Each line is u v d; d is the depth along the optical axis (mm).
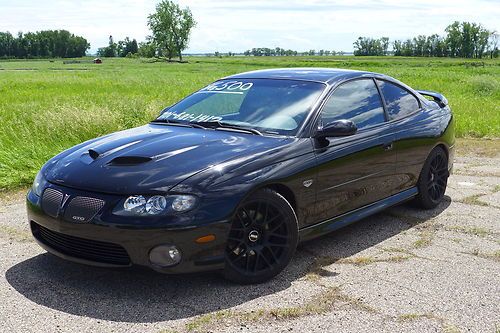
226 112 4656
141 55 179000
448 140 5926
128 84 29141
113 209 3477
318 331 3182
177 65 92375
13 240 4797
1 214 5641
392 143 5004
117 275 3986
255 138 4176
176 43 150000
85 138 8875
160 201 3449
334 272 4094
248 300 3588
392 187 5145
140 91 23391
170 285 3812
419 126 5441
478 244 4777
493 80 26969
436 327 3250
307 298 3631
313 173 4164
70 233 3609
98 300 3586
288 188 3996
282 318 3346
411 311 3457
